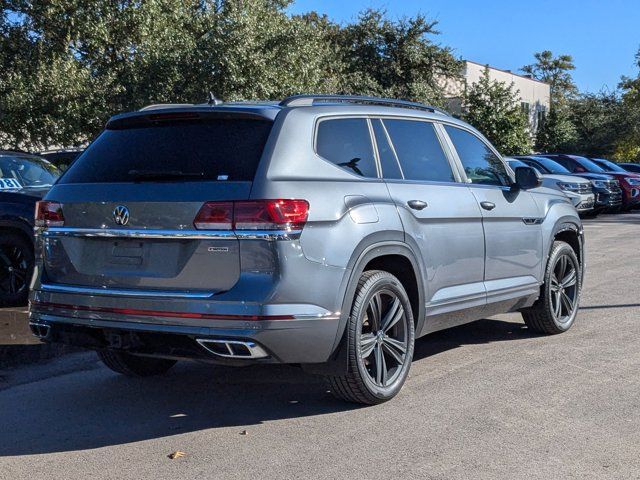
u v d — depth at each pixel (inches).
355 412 190.9
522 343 263.0
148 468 157.5
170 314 167.6
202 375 232.4
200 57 683.4
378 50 1294.3
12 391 215.8
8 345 264.2
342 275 175.8
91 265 182.2
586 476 149.2
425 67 1302.9
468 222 223.3
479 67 1560.0
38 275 191.9
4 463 161.6
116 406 201.3
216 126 182.5
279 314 163.2
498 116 1243.8
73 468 158.4
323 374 183.8
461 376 221.0
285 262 164.2
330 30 1315.2
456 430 175.8
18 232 326.3
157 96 685.9
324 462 158.2
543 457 159.0
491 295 234.5
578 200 748.0
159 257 172.7
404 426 179.2
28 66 680.4
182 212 168.9
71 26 695.1
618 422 180.2
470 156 239.9
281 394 209.9
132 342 175.9
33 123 663.8
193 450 167.5
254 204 164.1
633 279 395.2
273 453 164.2
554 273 273.0
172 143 183.3
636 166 1120.8
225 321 162.7
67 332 184.9
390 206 193.6
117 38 714.2
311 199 171.5
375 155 201.5
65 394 212.8
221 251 165.5
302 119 183.6
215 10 754.8
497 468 153.4
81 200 183.6
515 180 249.8
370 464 156.6
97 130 693.3
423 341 268.7
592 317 303.6
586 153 1876.2
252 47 701.3
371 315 190.4
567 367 229.0
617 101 1916.8
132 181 180.1
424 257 204.7
